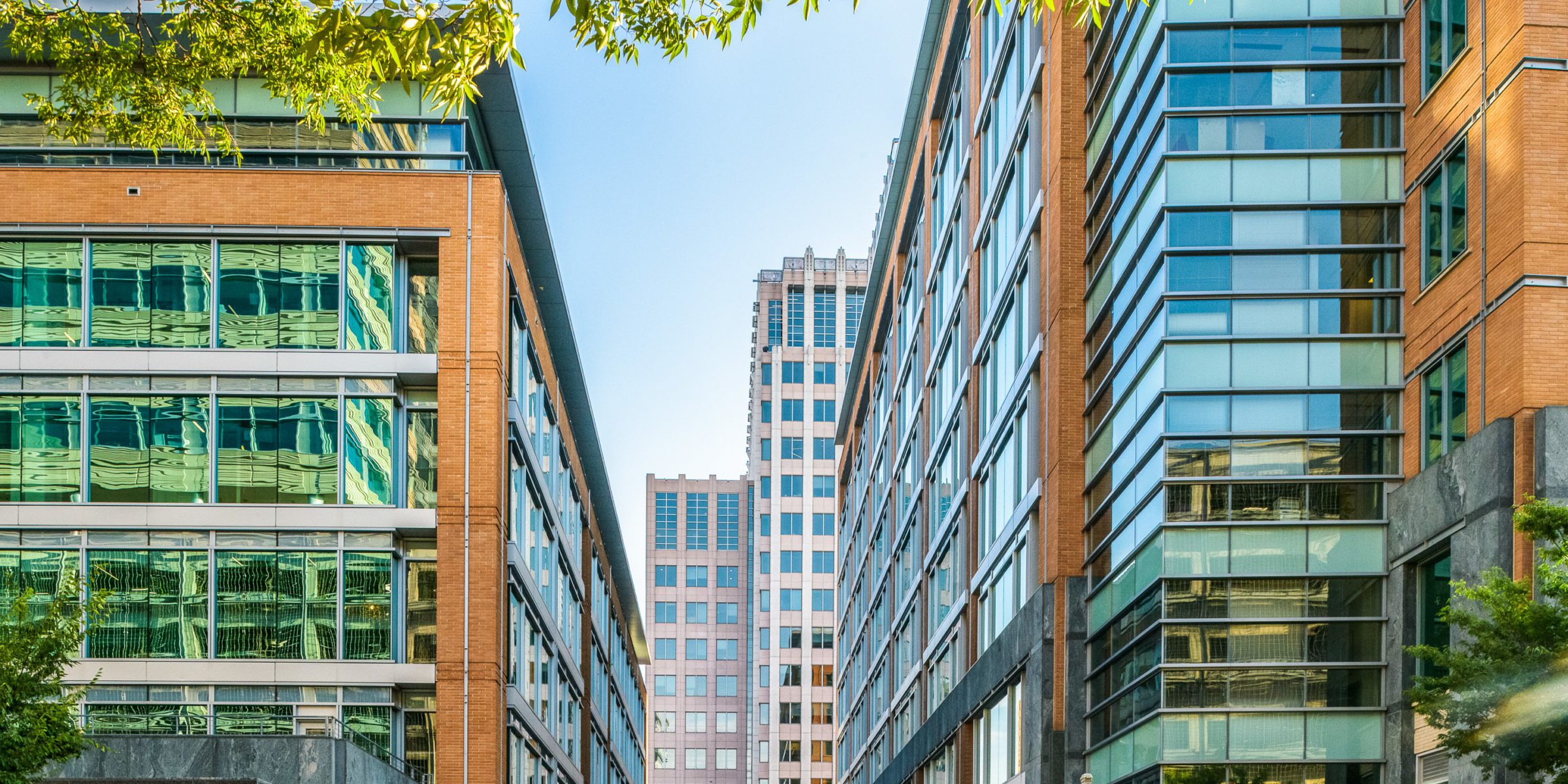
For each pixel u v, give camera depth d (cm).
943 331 5631
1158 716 2881
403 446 3622
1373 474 2877
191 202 3616
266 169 3644
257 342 3594
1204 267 2983
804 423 15938
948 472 5419
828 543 15675
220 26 1862
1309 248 2952
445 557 3528
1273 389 2928
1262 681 2848
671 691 15975
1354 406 2906
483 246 3659
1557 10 2412
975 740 4731
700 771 15750
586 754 6059
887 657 7006
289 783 2912
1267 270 2969
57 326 3556
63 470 3494
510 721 3762
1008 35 4403
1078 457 3669
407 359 3600
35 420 3512
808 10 1362
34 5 1883
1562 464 2280
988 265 4809
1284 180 2984
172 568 3472
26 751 2048
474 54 1388
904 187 6738
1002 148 4591
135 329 3572
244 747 2928
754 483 15962
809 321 16138
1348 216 2955
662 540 16425
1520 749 1891
